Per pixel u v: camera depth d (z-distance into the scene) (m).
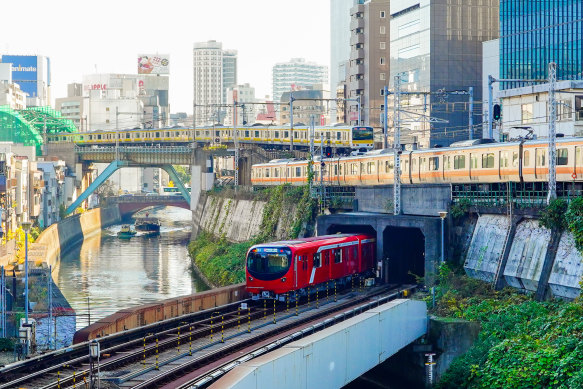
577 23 118.00
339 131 114.31
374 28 159.00
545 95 77.50
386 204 67.69
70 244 142.62
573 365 36.56
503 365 39.25
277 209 89.69
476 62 131.12
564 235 47.34
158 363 35.50
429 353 44.44
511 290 50.50
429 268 57.09
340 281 60.03
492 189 63.50
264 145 136.88
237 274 81.56
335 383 34.50
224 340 40.41
